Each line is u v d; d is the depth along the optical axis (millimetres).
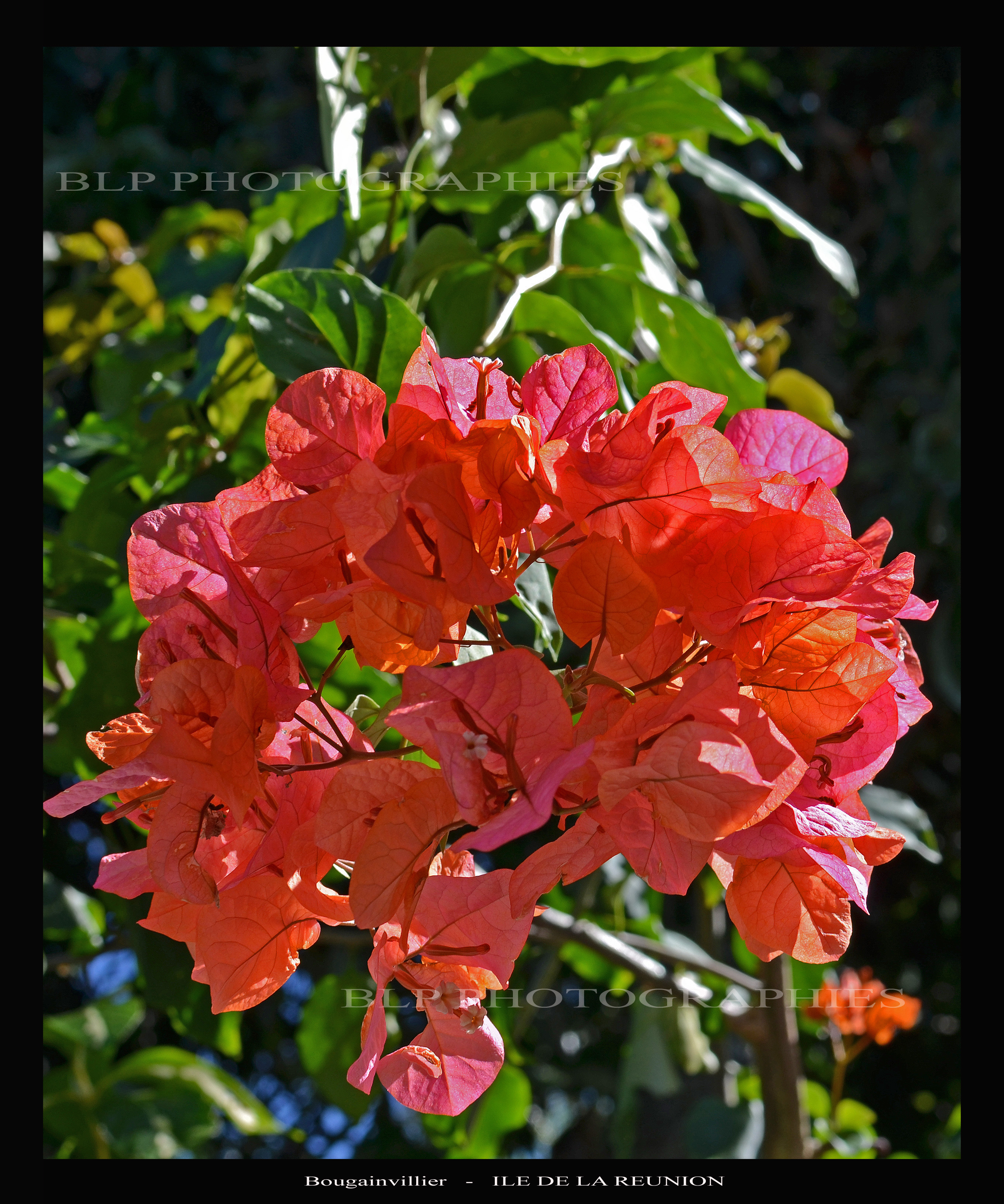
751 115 2377
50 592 1230
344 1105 1447
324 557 737
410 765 728
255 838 743
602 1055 2316
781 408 1444
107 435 1418
